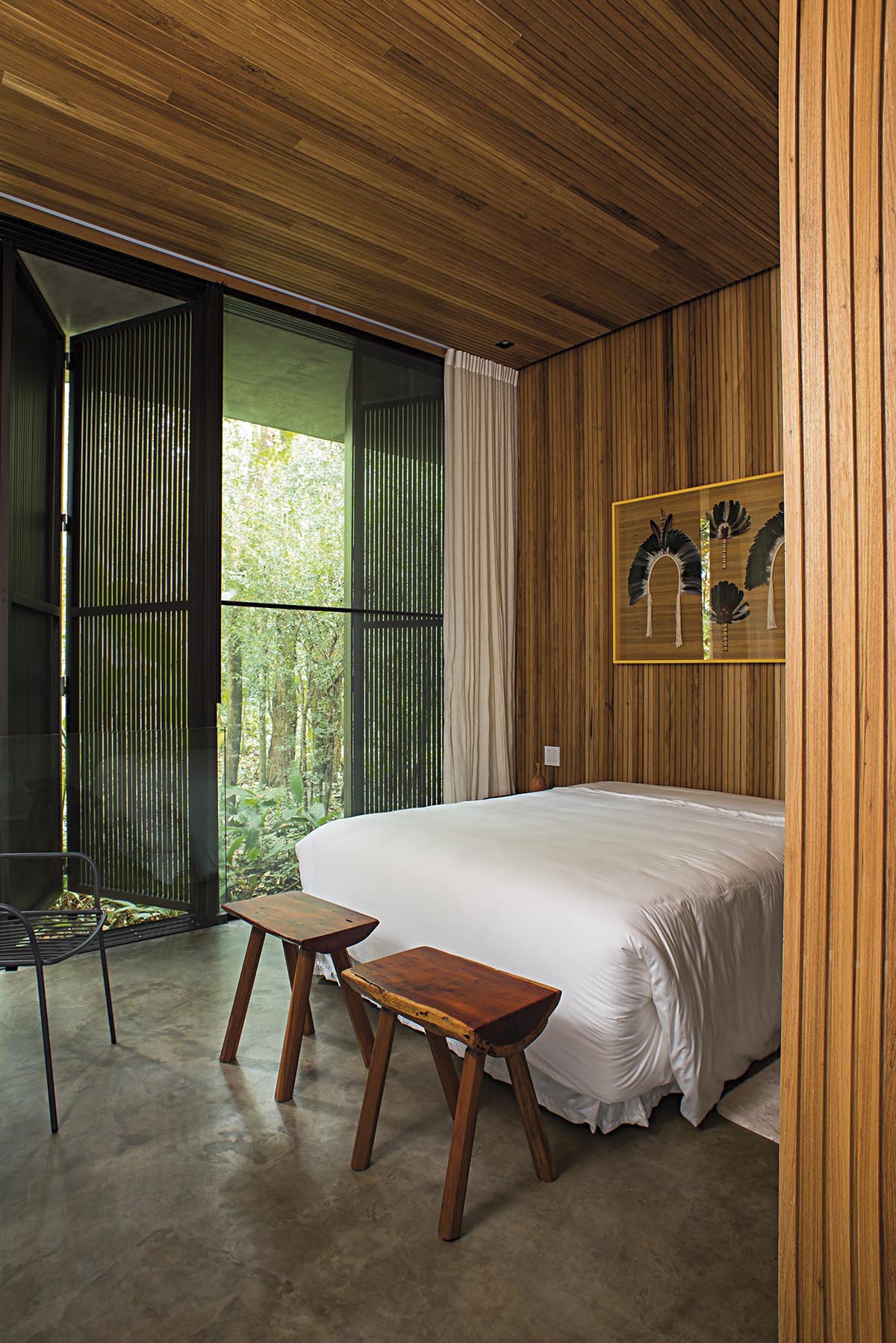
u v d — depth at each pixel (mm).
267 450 3943
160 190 3084
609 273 3715
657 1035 2004
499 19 2283
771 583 3645
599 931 2000
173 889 3645
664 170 2969
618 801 3535
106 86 2537
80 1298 1492
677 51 2410
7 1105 2141
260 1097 2189
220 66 2465
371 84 2531
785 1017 993
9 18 2268
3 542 3078
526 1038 1758
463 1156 1654
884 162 901
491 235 3393
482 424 4699
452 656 4547
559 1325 1436
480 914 2262
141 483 3686
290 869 3998
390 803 4371
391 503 4379
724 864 2391
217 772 3721
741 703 3766
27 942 2268
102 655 3715
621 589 4234
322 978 3053
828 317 951
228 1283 1530
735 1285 1527
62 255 3316
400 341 4367
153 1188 1805
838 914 938
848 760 928
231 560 3811
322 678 4125
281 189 3082
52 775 3367
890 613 890
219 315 3670
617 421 4301
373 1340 1402
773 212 3230
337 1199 1771
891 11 899
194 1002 2811
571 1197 1784
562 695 4535
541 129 2746
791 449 985
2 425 3084
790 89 994
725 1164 1902
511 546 4762
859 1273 914
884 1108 891
